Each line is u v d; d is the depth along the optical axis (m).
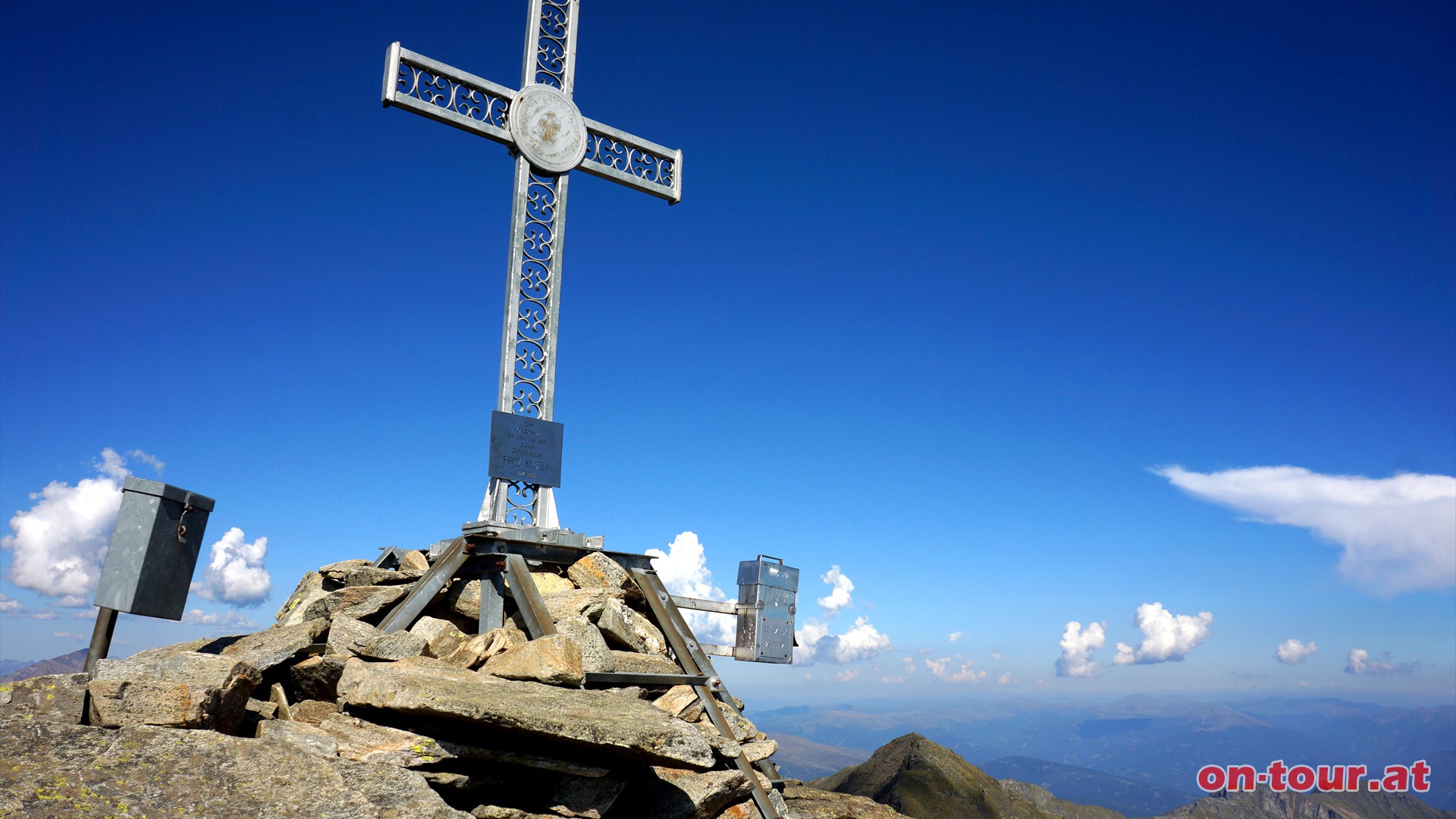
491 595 11.00
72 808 5.40
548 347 13.16
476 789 7.88
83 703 6.57
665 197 15.09
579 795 8.38
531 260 13.30
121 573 8.03
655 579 12.41
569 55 14.27
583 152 14.09
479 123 13.19
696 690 11.11
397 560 12.36
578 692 8.80
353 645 9.12
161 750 6.20
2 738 5.91
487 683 8.47
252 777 6.22
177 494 8.50
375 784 6.66
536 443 12.59
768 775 11.35
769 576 14.09
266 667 8.29
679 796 9.00
